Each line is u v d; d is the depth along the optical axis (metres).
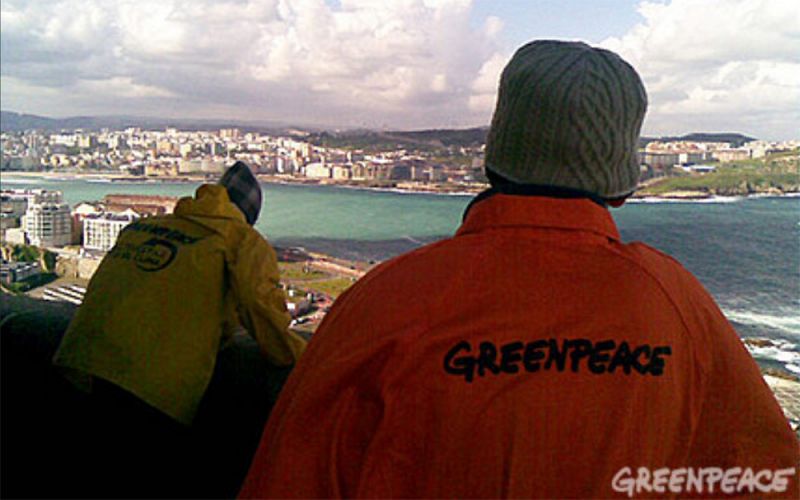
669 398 0.81
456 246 0.88
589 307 0.82
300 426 0.85
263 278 1.73
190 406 1.72
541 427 0.78
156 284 1.72
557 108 0.86
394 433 0.81
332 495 0.82
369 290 0.89
